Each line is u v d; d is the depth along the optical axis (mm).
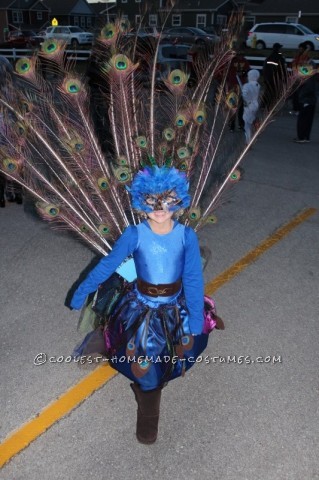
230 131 9914
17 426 2994
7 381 3342
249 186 7238
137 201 2430
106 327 2805
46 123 3117
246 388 3309
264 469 2734
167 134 2914
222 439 2920
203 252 4504
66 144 2980
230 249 5266
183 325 2723
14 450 2832
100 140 3363
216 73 3627
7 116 3113
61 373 3422
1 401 3172
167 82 3123
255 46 25562
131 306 2699
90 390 3275
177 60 13492
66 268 4828
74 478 2678
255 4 39500
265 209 6387
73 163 3105
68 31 31188
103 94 3537
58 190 3227
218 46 3273
